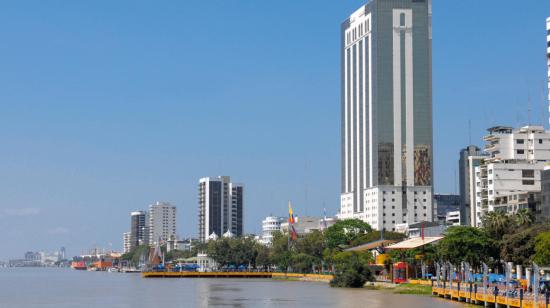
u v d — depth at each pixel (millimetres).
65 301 191375
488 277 162625
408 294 182000
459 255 182250
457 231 184125
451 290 155250
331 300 170750
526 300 110875
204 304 168250
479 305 137625
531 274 172625
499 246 180500
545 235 153250
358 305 152750
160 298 194250
